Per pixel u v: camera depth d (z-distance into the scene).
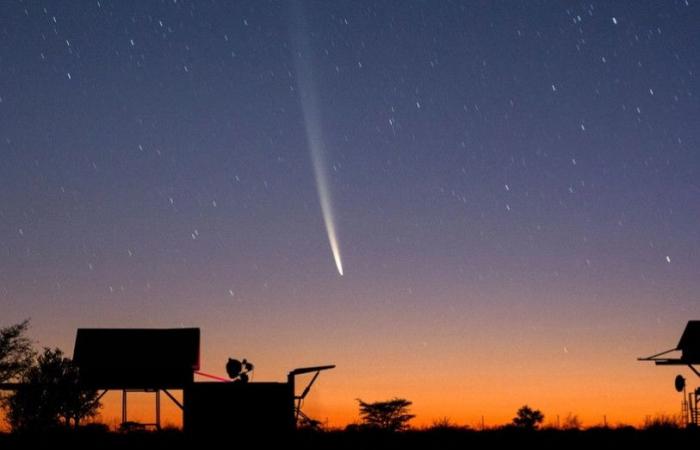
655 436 43.50
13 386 41.84
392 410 61.06
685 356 46.81
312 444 38.72
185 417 36.41
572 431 47.09
